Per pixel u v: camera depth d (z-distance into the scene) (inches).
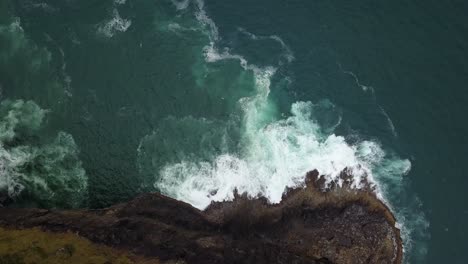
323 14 4638.3
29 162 3853.3
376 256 3814.0
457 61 4559.5
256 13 4576.8
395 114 4315.9
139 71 4205.2
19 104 4015.8
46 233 3316.9
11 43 4197.8
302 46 4485.7
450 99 4407.0
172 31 4397.1
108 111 4050.2
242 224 3727.9
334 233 3796.8
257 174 3927.2
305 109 4252.0
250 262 3403.1
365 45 4544.8
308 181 3944.4
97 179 3863.2
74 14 4345.5
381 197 4030.5
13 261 3154.5
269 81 4315.9
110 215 3602.4
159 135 4020.7
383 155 4158.5
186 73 4254.4
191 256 3321.9
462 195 4111.7
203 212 3777.1
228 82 4269.2
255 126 4136.3
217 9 4547.2
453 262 3937.0
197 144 4018.2
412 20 4694.9
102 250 3255.4
